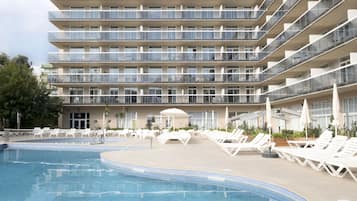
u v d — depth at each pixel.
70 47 48.75
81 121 47.25
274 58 44.44
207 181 10.97
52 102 44.22
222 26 47.50
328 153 11.68
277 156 15.58
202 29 49.62
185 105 45.97
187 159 14.87
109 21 47.41
